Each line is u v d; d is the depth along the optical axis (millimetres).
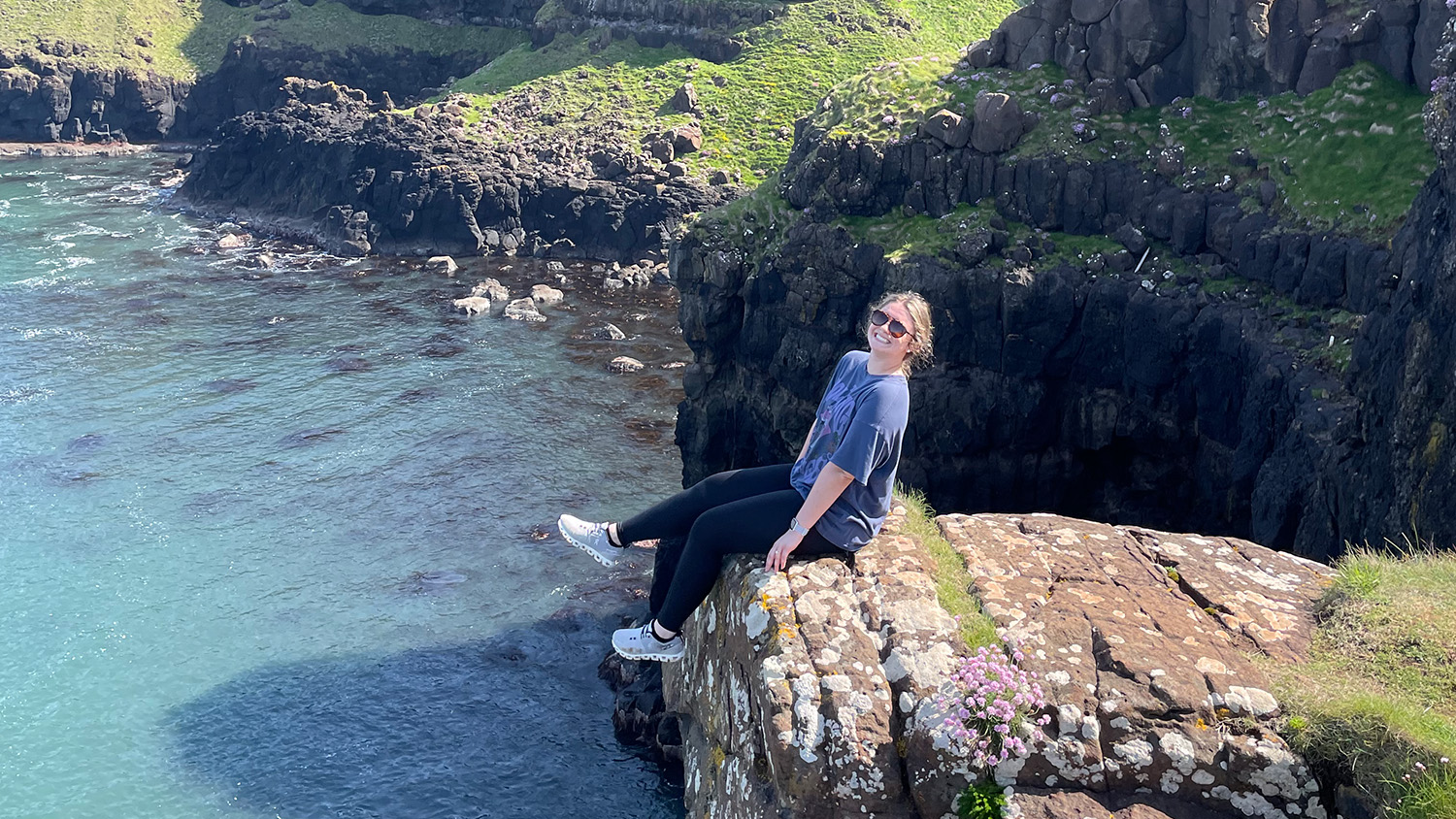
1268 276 26953
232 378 43500
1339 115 27891
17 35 92250
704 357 36594
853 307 33281
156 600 28219
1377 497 18594
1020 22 35312
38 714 23734
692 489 7258
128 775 21969
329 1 100000
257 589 28859
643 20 78438
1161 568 7426
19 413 39344
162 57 96750
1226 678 6242
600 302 54938
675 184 63406
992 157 32750
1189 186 29500
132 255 61625
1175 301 28422
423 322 51281
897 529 7402
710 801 7195
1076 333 30156
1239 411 27391
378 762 22625
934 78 36312
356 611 27984
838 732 5988
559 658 26250
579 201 63469
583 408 41562
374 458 36719
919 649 6266
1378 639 6621
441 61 96125
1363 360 20344
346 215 64625
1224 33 30844
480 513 33188
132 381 42844
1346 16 28906
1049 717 5992
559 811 21484
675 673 8461
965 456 31562
